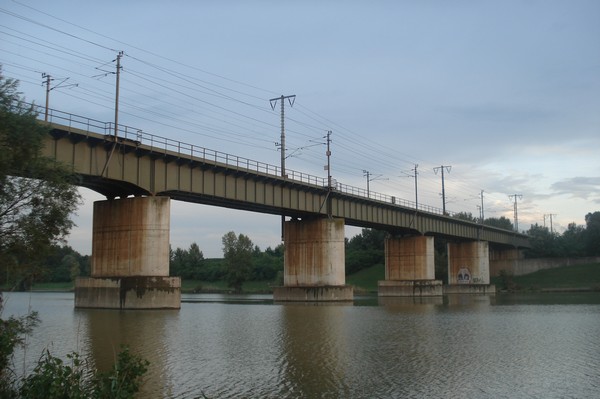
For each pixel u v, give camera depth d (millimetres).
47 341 33688
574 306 73125
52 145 50125
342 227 85562
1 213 23234
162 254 58562
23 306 69625
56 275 174250
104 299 58938
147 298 57500
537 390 22000
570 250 162000
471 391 21781
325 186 86062
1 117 23312
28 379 16656
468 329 42938
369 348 32375
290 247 86938
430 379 23812
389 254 114750
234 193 69375
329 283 84188
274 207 76938
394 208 103125
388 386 22484
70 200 24844
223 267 153500
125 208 59031
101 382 16375
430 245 112438
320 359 28484
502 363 27547
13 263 23078
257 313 59219
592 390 21984
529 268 157250
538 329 42812
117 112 56344
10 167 23062
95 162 53719
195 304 80312
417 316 55656
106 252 59750
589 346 33406
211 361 27672
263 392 21453
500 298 100125
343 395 21078
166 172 60781
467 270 136375
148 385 22406
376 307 71562
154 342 33906
